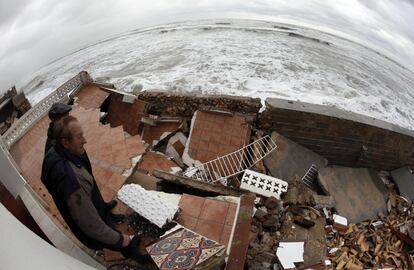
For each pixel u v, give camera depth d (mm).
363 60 30703
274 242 8445
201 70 23672
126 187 5828
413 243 9664
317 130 11758
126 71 25547
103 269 4996
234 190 6996
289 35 33750
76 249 5109
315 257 8414
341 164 12695
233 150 11164
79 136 4035
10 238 2906
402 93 25391
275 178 10320
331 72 25578
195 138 11383
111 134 8109
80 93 11695
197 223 5582
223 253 4855
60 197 3914
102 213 4918
